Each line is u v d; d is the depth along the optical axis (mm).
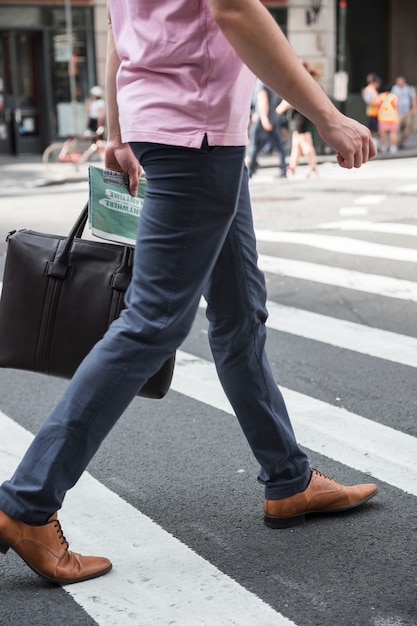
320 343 7000
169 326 3090
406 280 9297
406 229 12484
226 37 2814
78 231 3463
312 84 2936
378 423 5129
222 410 5445
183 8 2939
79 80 30125
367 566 3418
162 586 3285
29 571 3416
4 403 5730
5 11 29094
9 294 3471
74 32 29797
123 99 3105
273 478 3707
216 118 2986
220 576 3354
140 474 4426
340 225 13039
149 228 3082
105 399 3092
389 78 36719
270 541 3637
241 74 3021
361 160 3100
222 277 3396
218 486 4246
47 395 5898
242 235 3375
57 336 3418
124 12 3133
